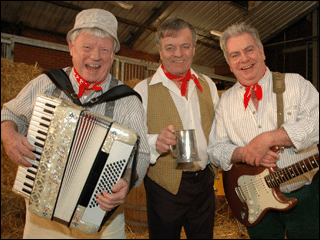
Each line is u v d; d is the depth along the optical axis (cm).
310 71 784
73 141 109
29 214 133
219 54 948
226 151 155
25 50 698
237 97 159
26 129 138
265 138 136
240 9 741
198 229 175
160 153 160
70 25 748
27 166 111
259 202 149
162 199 170
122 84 140
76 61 125
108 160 108
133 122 133
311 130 133
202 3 714
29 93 128
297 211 146
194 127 177
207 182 178
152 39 835
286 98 145
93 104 126
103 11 125
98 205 110
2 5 646
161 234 170
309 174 143
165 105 177
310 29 790
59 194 109
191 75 183
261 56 150
